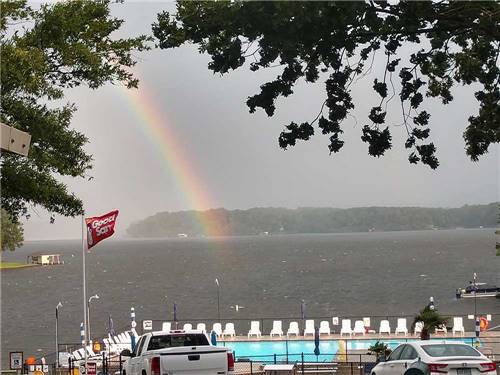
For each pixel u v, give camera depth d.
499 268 184.38
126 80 24.12
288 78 18.23
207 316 104.88
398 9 17.27
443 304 113.56
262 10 16.88
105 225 37.56
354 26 17.28
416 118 19.27
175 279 178.25
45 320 106.69
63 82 23.80
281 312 106.94
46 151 24.25
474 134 21.48
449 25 17.77
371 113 18.95
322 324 63.28
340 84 18.39
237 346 60.09
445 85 21.06
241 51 17.77
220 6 17.34
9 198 23.98
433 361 19.91
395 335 61.47
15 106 22.80
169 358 20.34
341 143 18.88
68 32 23.17
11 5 22.33
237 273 189.75
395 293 131.50
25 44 22.52
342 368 39.78
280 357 52.91
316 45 17.41
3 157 23.12
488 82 20.02
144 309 117.88
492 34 17.30
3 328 97.69
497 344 49.69
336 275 173.38
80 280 186.75
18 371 37.81
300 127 18.83
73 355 44.53
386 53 18.47
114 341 54.97
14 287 170.75
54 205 24.44
